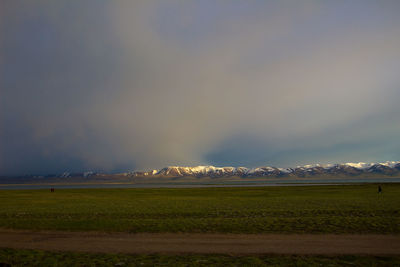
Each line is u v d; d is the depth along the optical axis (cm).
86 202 5391
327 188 10294
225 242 1930
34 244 1962
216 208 3994
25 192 10456
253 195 7181
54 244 1955
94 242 1994
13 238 2153
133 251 1748
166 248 1806
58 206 4534
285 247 1791
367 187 10238
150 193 8981
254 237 2056
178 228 2398
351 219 2723
